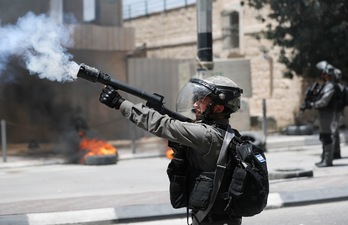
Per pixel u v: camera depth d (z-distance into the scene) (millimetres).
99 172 11148
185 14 25594
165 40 26797
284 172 9211
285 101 21344
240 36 23297
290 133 17266
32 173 11258
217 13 24719
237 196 2920
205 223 3053
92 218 6574
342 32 16875
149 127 2938
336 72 10258
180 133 2926
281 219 6672
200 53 9812
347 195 7867
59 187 9148
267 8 21828
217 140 2982
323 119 10492
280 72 21547
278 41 17797
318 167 10719
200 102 3119
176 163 3086
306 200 7543
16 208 7117
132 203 7324
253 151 2994
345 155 12680
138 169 11547
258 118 20828
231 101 3121
